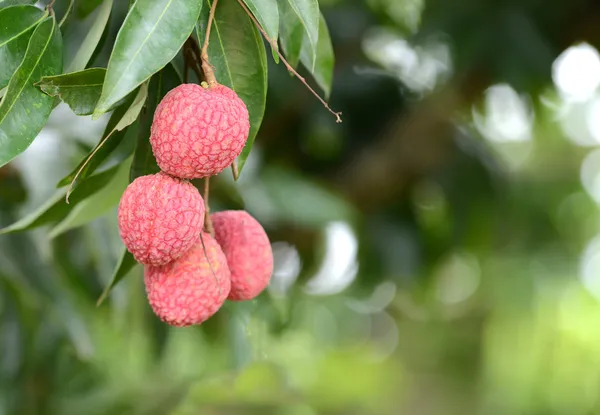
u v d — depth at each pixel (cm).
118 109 58
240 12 58
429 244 130
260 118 59
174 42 55
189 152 55
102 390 120
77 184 59
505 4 107
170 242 57
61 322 91
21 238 82
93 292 97
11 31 56
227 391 145
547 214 144
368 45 123
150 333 102
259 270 61
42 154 78
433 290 154
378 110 119
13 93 55
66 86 56
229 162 56
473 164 124
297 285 120
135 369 131
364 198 122
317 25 57
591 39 113
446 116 119
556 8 109
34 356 99
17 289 91
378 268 121
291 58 63
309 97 113
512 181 131
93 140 81
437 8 108
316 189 98
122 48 54
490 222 129
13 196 80
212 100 56
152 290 59
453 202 125
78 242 90
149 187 57
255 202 92
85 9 64
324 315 154
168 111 56
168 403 121
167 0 55
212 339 107
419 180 123
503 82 112
